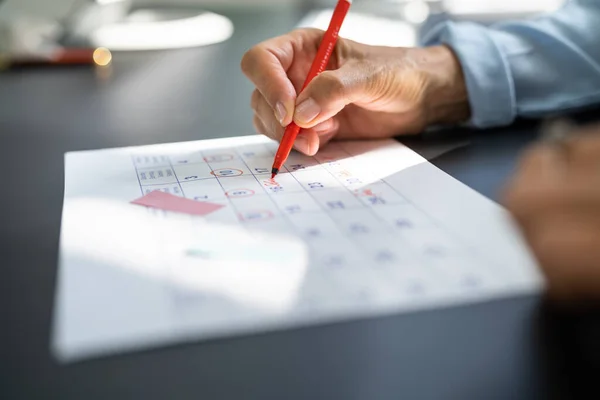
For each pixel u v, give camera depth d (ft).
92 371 0.94
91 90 2.72
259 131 2.07
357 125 2.02
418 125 2.07
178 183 1.66
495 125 2.09
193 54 3.35
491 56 2.09
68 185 1.65
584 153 1.18
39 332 1.03
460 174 1.68
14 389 0.90
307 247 1.28
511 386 0.91
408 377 0.93
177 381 0.92
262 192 1.58
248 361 0.96
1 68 3.09
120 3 3.82
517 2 4.26
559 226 1.06
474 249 1.25
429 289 1.12
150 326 1.02
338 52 2.00
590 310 1.05
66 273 1.18
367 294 1.10
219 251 1.26
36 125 2.24
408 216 1.42
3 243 1.34
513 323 1.04
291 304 1.07
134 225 1.39
